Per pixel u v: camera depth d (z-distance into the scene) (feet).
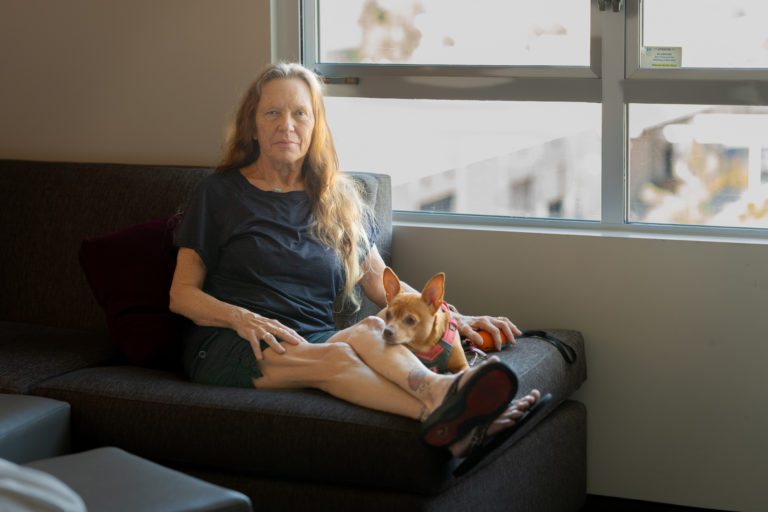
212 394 7.11
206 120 9.86
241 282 7.86
